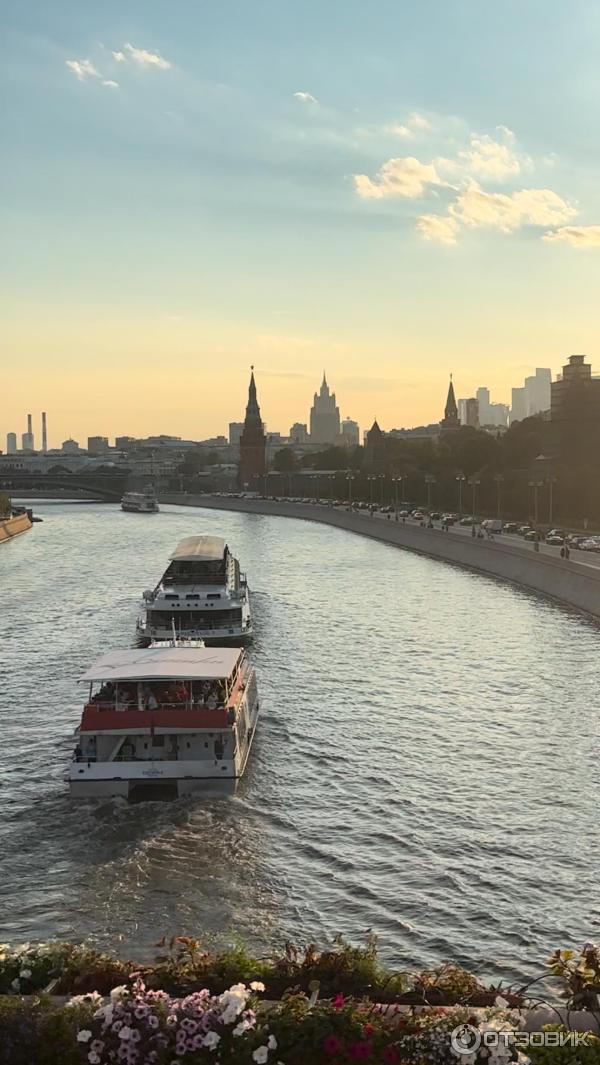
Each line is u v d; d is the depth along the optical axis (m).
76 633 107.50
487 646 97.69
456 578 156.38
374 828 50.59
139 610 122.94
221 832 49.88
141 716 55.69
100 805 53.62
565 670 86.12
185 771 54.41
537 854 47.34
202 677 58.28
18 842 48.78
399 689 80.00
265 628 109.75
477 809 53.19
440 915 41.38
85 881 44.41
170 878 44.72
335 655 94.12
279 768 60.06
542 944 39.03
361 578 156.50
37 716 71.94
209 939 39.22
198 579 110.88
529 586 142.75
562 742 64.81
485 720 70.31
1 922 40.69
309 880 44.66
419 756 62.31
